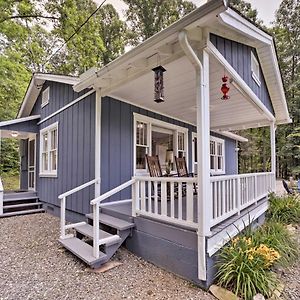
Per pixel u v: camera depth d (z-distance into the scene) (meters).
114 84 4.37
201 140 2.82
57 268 3.21
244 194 4.40
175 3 16.53
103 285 2.79
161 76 3.20
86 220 4.78
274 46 5.21
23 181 9.30
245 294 2.47
